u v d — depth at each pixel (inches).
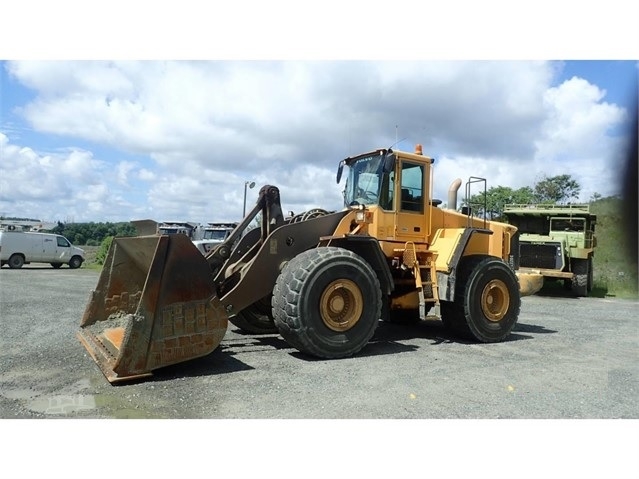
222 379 197.6
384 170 276.5
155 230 250.2
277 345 267.6
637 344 287.7
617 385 196.9
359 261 244.2
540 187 904.3
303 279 229.8
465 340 293.0
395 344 277.0
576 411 165.8
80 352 239.5
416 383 195.2
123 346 190.4
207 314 207.3
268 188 271.3
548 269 636.7
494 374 211.0
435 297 285.1
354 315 242.5
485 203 312.2
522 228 685.9
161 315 198.2
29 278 739.4
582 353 259.0
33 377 197.8
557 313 442.3
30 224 1290.6
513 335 316.5
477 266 287.1
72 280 710.5
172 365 210.5
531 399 177.8
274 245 250.4
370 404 169.6
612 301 559.5
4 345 255.0
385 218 281.3
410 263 283.4
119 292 251.8
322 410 163.3
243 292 240.5
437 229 302.7
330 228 266.8
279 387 187.5
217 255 266.2
